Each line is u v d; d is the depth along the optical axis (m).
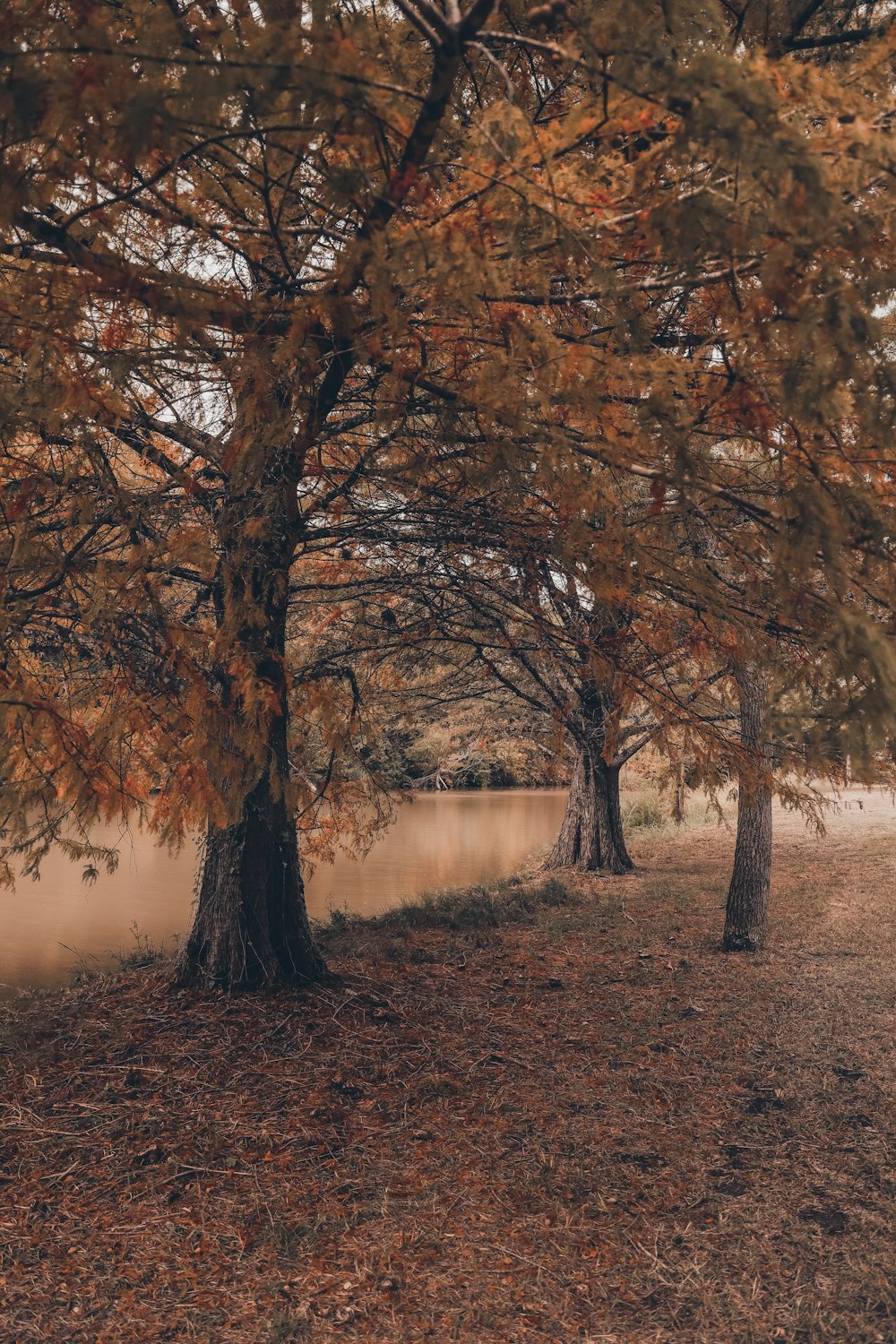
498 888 13.67
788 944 9.30
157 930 11.46
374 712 7.85
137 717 3.65
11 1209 4.36
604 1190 4.51
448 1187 4.55
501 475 3.87
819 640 3.50
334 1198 4.46
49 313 3.06
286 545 5.14
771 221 2.51
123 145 2.39
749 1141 5.01
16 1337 3.47
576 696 13.49
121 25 2.66
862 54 3.03
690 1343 3.39
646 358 3.12
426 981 7.83
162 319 3.38
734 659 4.86
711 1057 6.23
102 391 3.34
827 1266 3.82
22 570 3.61
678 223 2.64
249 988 6.90
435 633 7.18
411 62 3.40
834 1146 4.89
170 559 3.62
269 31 2.36
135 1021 6.45
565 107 4.08
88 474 4.07
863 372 2.65
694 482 3.35
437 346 3.58
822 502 3.02
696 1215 4.28
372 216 2.90
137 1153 4.84
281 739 6.42
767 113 2.25
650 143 2.86
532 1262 3.94
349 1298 3.70
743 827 9.37
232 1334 3.49
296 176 3.24
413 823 26.11
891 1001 7.23
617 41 2.39
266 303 3.27
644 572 4.14
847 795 24.09
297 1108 5.35
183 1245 4.08
